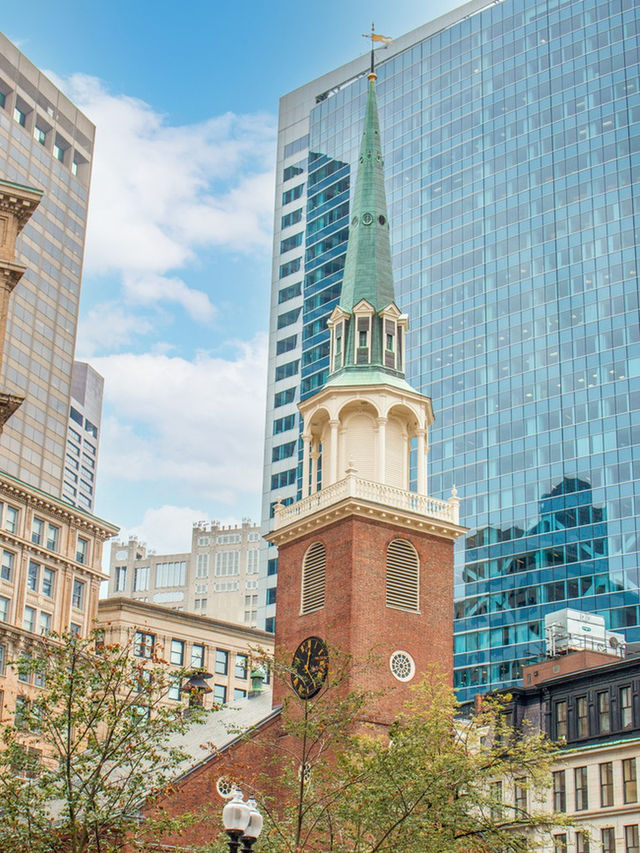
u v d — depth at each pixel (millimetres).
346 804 53125
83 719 48062
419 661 73688
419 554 76500
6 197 62531
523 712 87188
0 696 115375
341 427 80250
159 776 49438
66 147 199250
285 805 60250
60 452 182750
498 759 58844
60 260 191375
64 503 129375
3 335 60438
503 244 179625
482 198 184750
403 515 76000
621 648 103312
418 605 75125
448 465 173000
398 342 83938
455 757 55719
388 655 72562
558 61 183125
